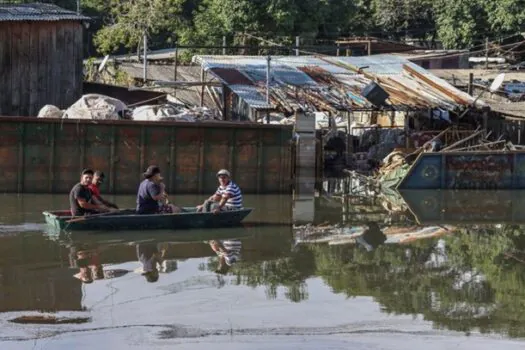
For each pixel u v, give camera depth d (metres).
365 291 22.05
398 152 49.62
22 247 26.84
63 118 40.19
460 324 19.08
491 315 19.84
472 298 21.47
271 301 20.78
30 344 17.28
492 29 86.69
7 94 47.97
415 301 21.09
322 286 22.52
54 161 40.34
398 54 78.31
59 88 49.16
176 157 41.31
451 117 60.34
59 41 49.03
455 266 25.52
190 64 72.25
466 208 38.88
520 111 60.72
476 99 55.47
